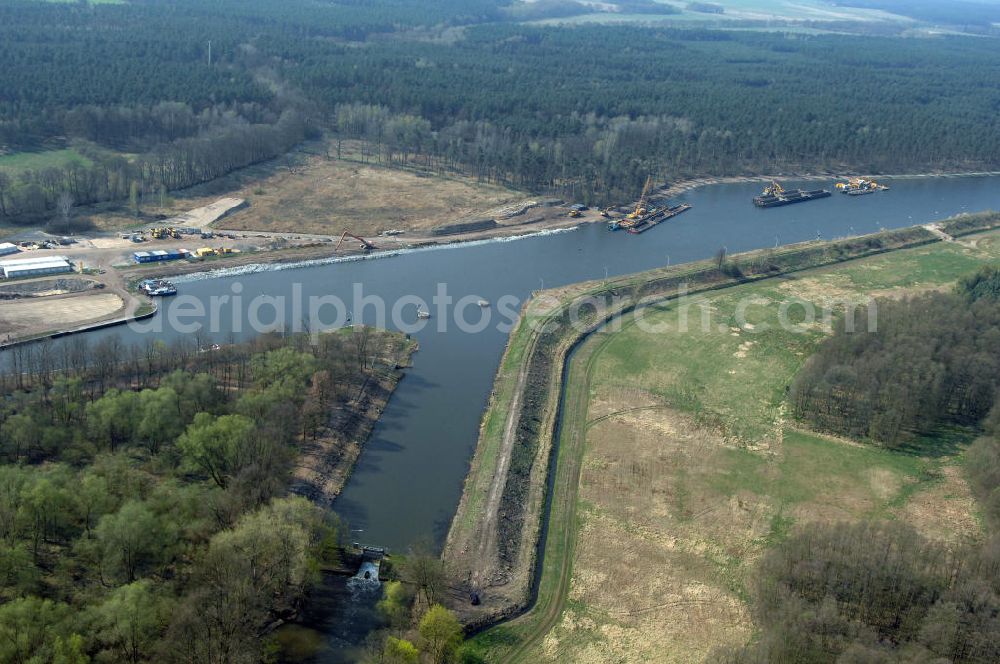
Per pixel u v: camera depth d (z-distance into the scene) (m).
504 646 176.50
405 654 159.50
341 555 198.88
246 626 162.50
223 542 174.00
